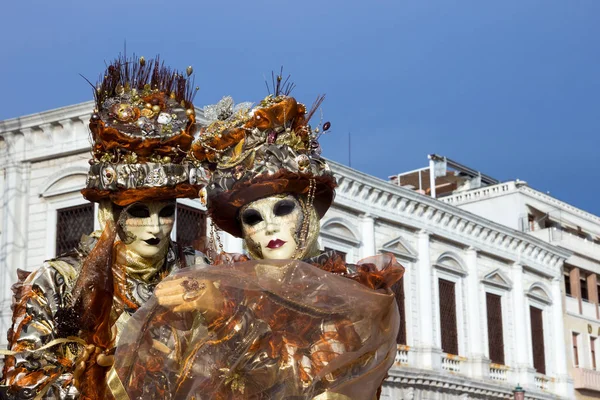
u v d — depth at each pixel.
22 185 19.80
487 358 27.06
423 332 24.84
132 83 4.50
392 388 23.42
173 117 4.39
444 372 24.95
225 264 3.67
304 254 4.11
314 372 3.56
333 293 3.64
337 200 22.36
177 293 3.53
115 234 3.92
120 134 4.27
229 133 4.11
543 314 30.80
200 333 3.53
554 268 31.53
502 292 28.69
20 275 4.27
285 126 4.14
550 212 33.81
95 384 3.68
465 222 26.95
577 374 31.66
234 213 4.17
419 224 25.19
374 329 3.67
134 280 4.30
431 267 25.64
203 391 3.47
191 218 16.83
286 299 3.59
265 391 3.54
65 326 3.76
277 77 4.31
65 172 19.33
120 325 4.16
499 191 33.31
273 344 3.57
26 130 19.73
